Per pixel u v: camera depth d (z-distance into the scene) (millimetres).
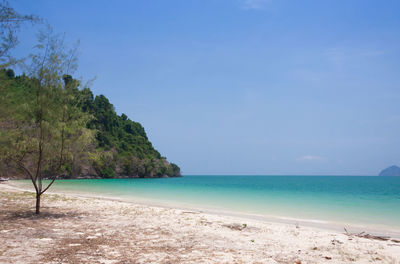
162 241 9219
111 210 17062
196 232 11078
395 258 8195
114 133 153250
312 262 7461
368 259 8023
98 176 115250
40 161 13969
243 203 26938
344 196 38250
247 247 8922
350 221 17234
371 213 20922
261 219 17078
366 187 72000
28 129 13414
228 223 13750
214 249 8383
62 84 13844
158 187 57438
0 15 10406
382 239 11734
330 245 9820
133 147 156625
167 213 16781
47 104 13406
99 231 10445
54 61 13523
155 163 158375
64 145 14328
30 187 41312
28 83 13227
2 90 11891
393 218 18500
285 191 49469
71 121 14078
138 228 11438
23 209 15734
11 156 13367
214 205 24766
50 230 10188
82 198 25016
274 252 8430
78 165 16312
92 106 142500
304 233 12117
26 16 11117
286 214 19828
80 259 6750
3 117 12422
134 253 7527
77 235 9547
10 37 11156
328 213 20719
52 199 22266
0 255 6789
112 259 6875
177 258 7180
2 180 55406
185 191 45125
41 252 7223
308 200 31172
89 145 15617
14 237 8789
